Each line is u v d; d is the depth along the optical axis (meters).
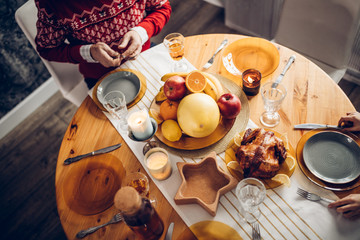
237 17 2.32
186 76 1.00
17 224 1.82
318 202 0.81
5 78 2.08
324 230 0.77
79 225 0.87
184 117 0.87
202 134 0.90
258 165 0.82
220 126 0.98
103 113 1.12
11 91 2.16
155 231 0.77
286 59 1.15
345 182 0.81
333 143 0.89
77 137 1.07
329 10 1.27
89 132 1.07
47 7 1.19
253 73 1.07
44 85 2.33
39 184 1.96
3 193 1.96
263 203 0.84
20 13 1.37
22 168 2.06
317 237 0.77
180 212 0.85
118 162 0.98
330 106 1.00
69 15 1.23
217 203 0.81
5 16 1.88
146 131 0.92
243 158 0.85
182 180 0.89
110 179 0.95
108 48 1.21
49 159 2.07
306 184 0.85
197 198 0.82
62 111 2.30
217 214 0.84
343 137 0.88
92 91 1.19
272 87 1.05
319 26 1.35
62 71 1.61
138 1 1.34
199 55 1.23
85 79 1.57
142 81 1.18
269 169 0.82
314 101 1.02
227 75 1.14
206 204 0.81
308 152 0.89
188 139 0.97
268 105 0.95
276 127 0.98
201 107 0.86
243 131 0.96
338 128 0.93
